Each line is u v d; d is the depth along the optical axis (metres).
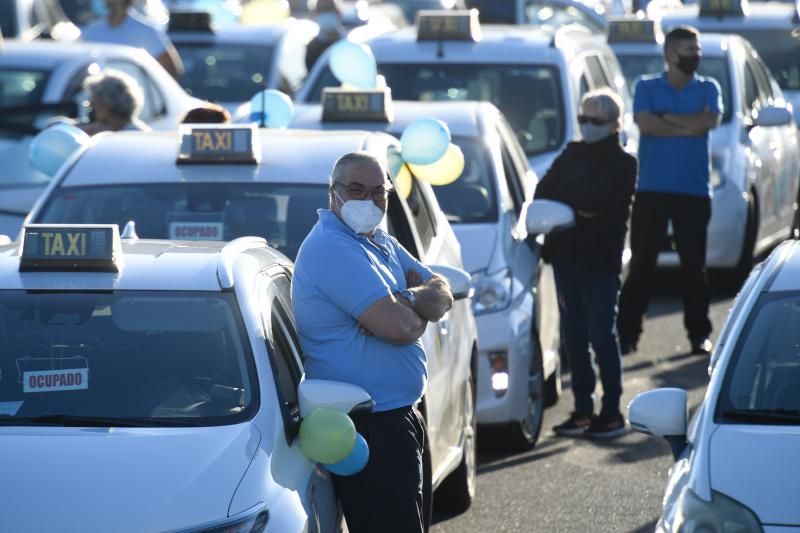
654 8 54.88
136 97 28.20
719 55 41.00
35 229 15.97
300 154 21.50
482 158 27.30
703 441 15.02
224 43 47.84
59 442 13.91
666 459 25.33
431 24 35.28
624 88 40.22
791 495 13.92
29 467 13.50
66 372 14.92
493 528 21.52
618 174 26.48
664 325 36.59
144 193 20.95
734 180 38.72
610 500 22.86
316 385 14.88
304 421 14.70
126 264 16.08
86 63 36.41
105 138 22.56
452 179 22.91
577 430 27.02
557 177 26.81
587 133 26.53
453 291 19.75
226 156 21.25
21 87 35.41
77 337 15.21
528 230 25.81
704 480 14.33
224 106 45.72
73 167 21.59
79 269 15.87
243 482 13.53
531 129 33.94
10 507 13.06
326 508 15.12
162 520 13.02
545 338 28.06
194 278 15.76
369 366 15.80
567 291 26.86
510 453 25.81
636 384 30.50
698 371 31.69
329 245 15.76
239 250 16.44
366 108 27.00
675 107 32.41
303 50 50.06
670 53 32.34
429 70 34.81
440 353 20.27
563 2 63.50
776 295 17.03
